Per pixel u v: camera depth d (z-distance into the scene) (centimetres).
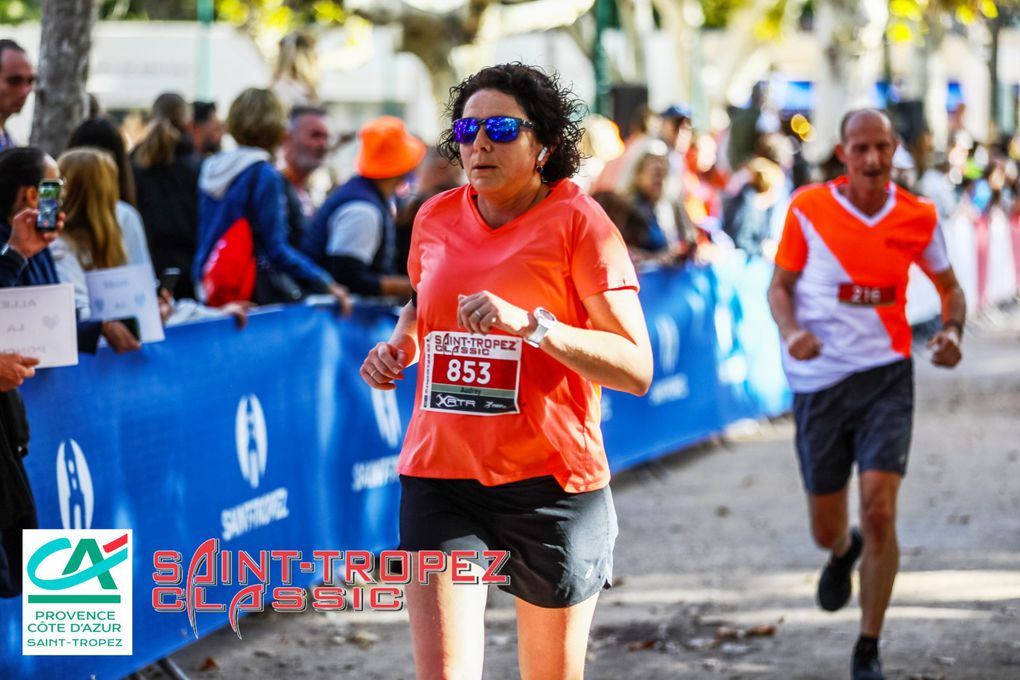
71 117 962
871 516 727
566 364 475
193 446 736
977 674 742
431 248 509
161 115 991
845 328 778
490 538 506
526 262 495
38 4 3422
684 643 809
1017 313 2719
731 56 3569
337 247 952
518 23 2575
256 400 797
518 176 496
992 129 3809
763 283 1584
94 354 658
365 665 770
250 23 2831
